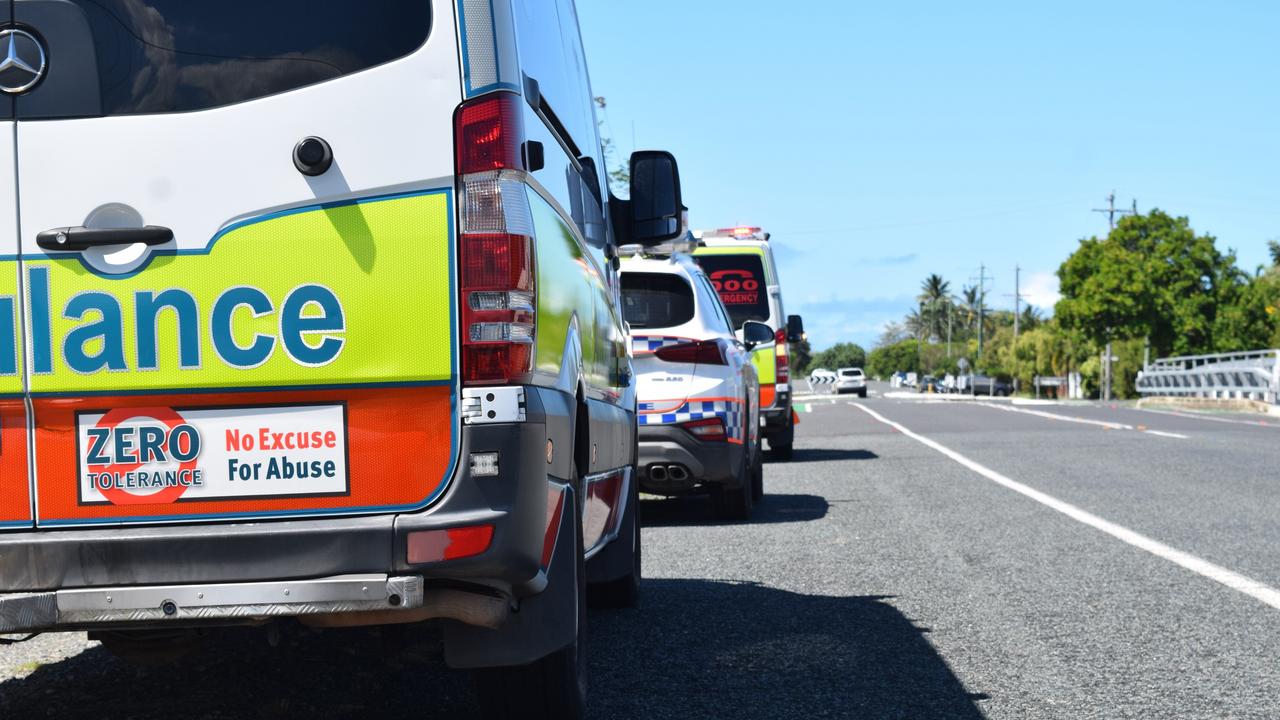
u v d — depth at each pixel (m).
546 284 3.45
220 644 5.57
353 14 3.24
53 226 3.19
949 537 8.91
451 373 3.16
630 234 6.00
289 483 3.17
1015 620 6.05
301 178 3.18
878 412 35.38
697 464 9.56
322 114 3.20
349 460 3.17
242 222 3.17
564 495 3.64
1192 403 41.31
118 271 3.17
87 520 3.18
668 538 9.25
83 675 5.03
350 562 3.13
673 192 5.84
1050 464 14.97
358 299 3.17
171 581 3.13
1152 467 14.34
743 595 6.86
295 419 3.18
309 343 3.17
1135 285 66.81
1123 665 5.12
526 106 3.38
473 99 3.21
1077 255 68.94
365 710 4.52
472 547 3.13
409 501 3.16
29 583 3.13
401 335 3.16
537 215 3.41
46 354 3.17
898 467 14.98
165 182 3.18
